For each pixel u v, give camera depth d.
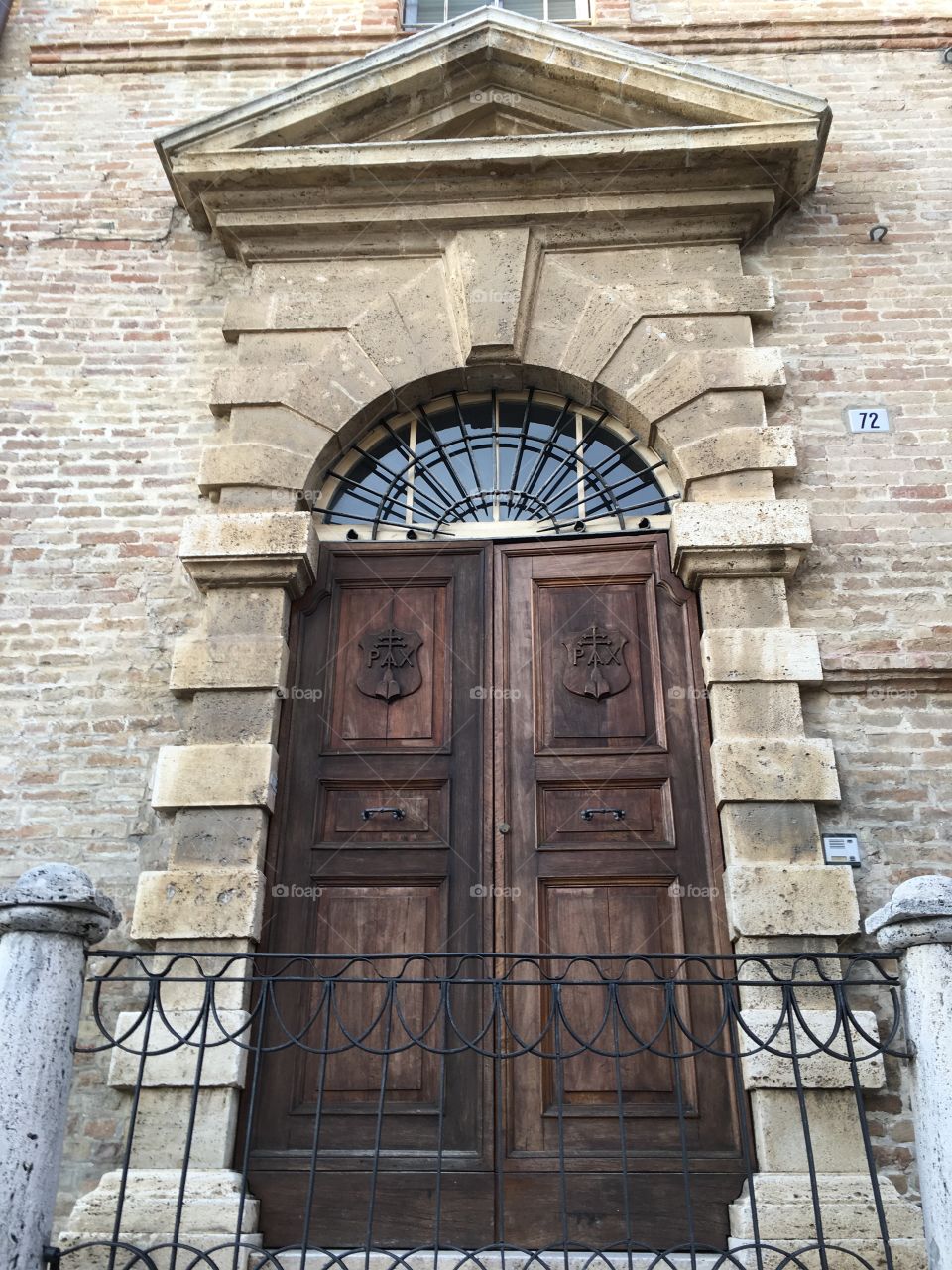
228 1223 3.69
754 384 5.04
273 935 4.34
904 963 3.02
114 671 4.78
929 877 3.01
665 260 5.38
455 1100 4.09
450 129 5.75
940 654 4.59
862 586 4.75
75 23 6.32
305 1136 4.05
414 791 4.59
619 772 4.56
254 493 4.96
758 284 5.29
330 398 5.14
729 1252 3.11
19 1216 2.71
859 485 4.95
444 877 4.43
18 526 5.06
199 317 5.50
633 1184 3.93
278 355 5.24
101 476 5.16
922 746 4.49
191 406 5.29
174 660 4.65
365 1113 4.08
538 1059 4.15
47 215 5.77
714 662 4.54
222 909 4.19
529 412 5.35
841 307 5.35
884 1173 3.81
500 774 4.59
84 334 5.46
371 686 4.77
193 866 4.29
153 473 5.15
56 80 6.18
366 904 4.40
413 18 6.70
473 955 3.26
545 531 5.04
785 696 4.48
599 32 6.13
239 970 4.12
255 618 4.73
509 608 4.91
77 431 5.25
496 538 5.03
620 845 4.45
